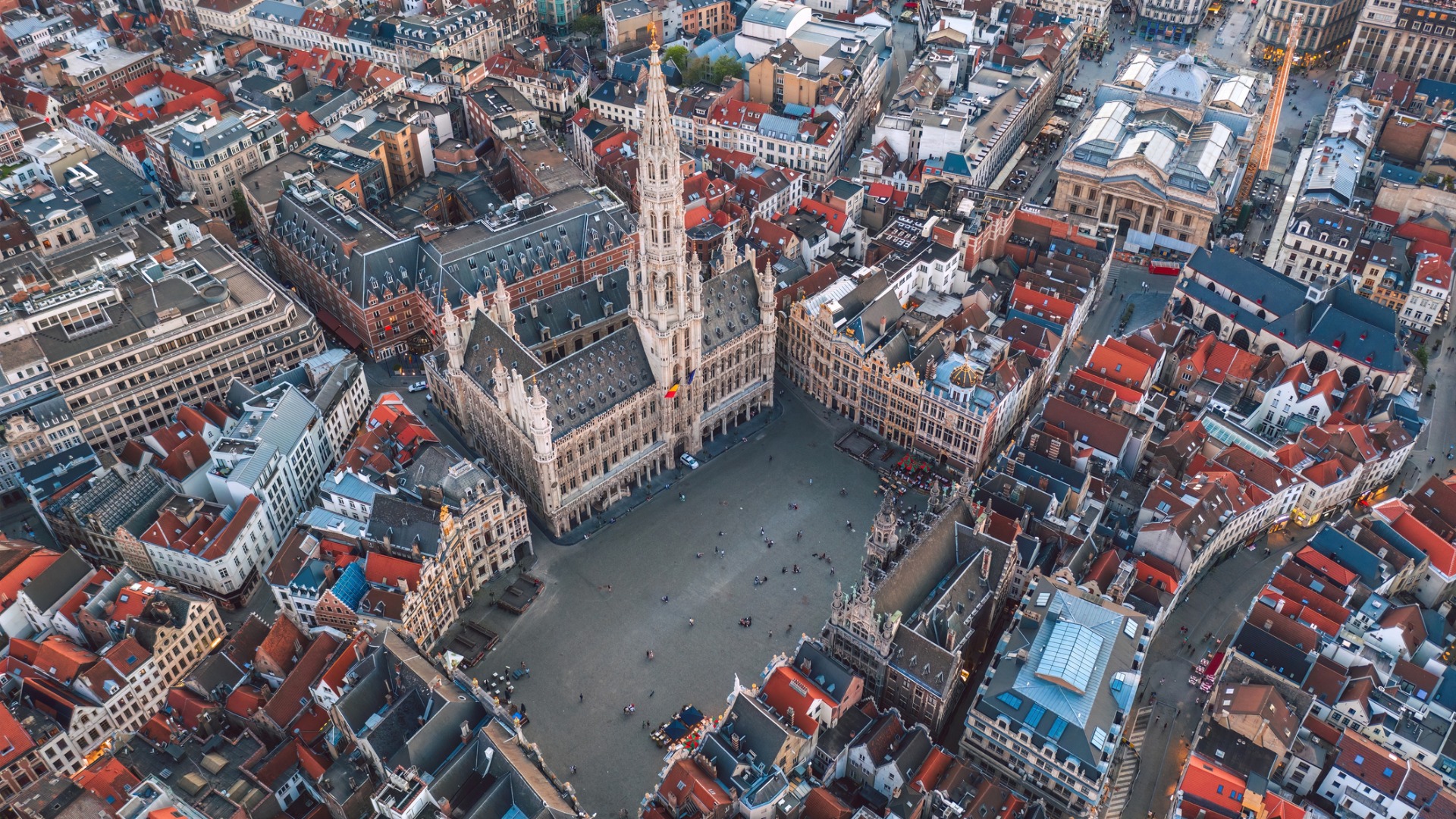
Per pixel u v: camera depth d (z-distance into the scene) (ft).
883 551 572.92
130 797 458.09
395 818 442.91
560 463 628.69
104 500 620.08
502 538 622.13
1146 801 517.14
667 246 610.24
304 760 490.90
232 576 604.90
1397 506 625.82
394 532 581.53
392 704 496.64
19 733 498.28
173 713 519.60
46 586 564.30
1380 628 552.00
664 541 654.12
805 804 472.85
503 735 480.23
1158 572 590.55
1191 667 580.71
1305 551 601.21
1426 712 522.88
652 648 586.86
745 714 487.20
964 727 547.08
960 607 549.13
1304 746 509.35
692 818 463.42
